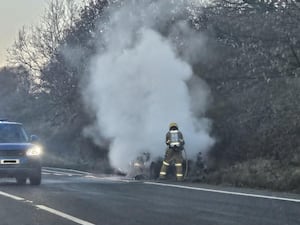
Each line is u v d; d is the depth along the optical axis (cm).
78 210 1030
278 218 918
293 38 1538
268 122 1814
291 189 1348
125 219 927
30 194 1295
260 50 1647
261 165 1606
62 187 1469
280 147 1730
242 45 1700
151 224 879
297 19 1554
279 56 1612
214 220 907
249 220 902
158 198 1198
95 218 939
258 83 1809
